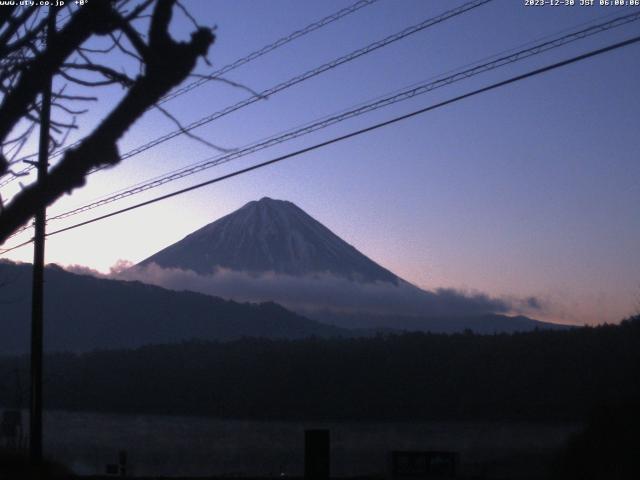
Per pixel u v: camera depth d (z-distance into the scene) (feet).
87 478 71.82
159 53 10.25
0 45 12.39
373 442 183.11
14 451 70.64
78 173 10.37
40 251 72.18
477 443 170.71
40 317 71.72
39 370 71.10
